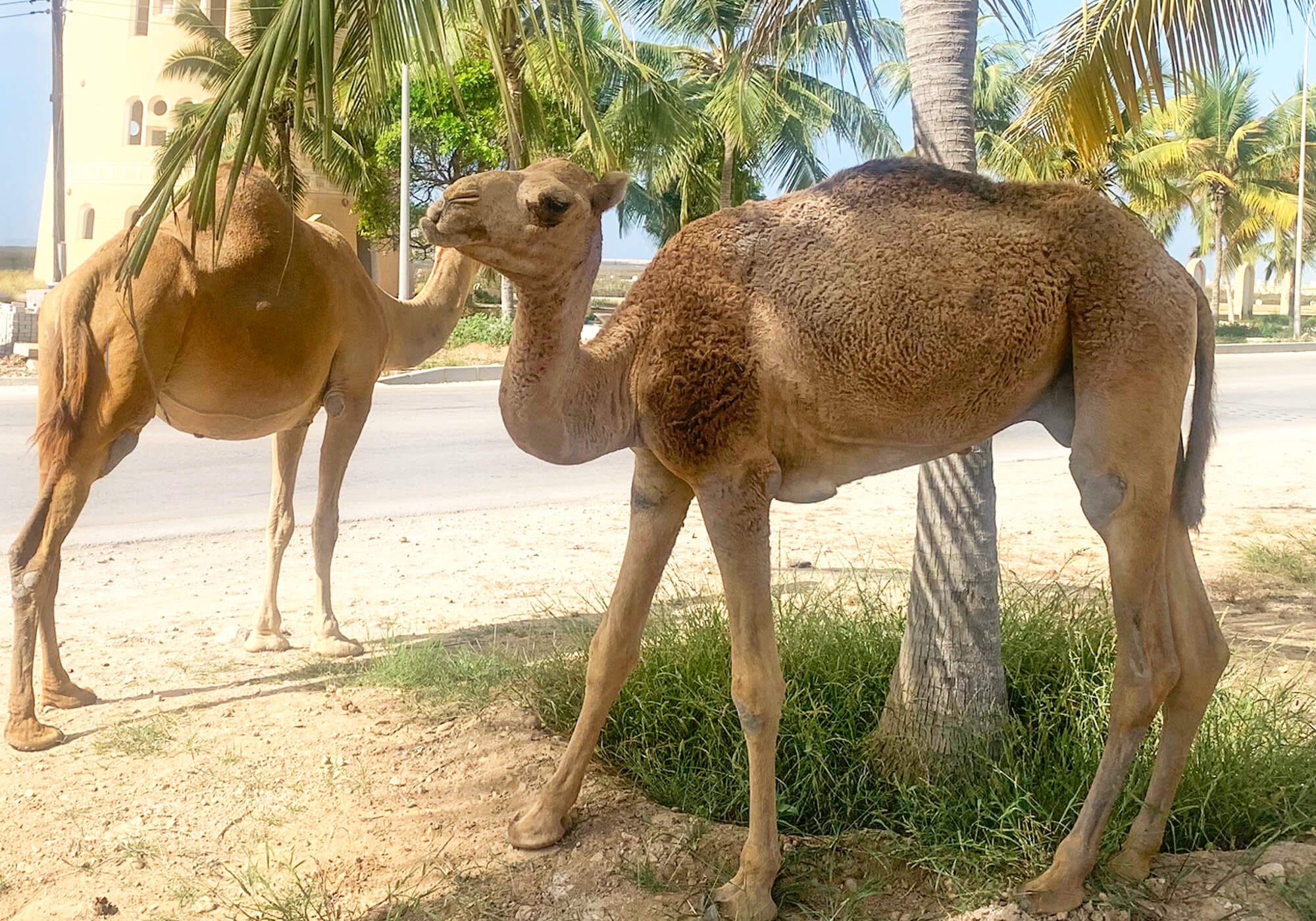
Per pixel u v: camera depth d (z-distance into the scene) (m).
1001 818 3.52
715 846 3.59
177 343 4.72
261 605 5.66
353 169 25.52
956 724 3.91
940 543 3.94
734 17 23.69
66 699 4.82
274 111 5.00
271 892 3.41
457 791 4.07
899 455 3.26
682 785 4.00
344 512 9.01
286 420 5.32
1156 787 3.36
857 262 3.06
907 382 3.06
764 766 3.19
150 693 5.02
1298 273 36.31
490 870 3.56
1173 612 3.29
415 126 24.56
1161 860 3.46
